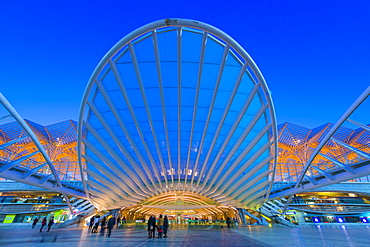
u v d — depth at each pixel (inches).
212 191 1129.4
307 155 1845.5
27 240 461.4
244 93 612.7
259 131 756.0
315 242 400.8
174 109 677.3
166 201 1644.9
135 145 764.6
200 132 781.9
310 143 1868.8
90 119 701.9
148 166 990.4
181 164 1080.2
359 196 1931.6
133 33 431.2
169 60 550.0
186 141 857.5
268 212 1469.0
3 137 1678.2
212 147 765.3
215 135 709.9
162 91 552.7
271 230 887.1
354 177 737.6
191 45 526.6
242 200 1187.3
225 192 1123.3
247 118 696.4
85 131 751.7
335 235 582.9
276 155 759.1
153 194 1251.8
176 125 752.3
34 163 1124.5
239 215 1476.4
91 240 466.9
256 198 1188.5
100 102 643.5
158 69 493.4
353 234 621.9
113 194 1096.8
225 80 580.7
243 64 517.7
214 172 1041.5
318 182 944.3
